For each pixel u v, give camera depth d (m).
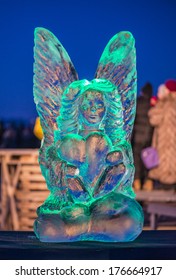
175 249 3.34
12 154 6.33
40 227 3.50
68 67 3.66
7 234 3.77
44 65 3.64
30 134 9.66
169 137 6.06
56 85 3.63
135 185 6.34
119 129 3.60
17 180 6.38
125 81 3.65
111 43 3.66
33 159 6.29
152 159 6.08
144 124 6.27
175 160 6.08
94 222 3.48
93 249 3.30
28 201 6.34
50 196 3.58
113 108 3.59
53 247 3.35
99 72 3.67
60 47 3.66
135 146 6.33
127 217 3.48
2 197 6.45
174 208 6.01
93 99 3.56
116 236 3.48
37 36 3.65
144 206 7.12
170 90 6.07
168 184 6.21
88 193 3.53
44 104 3.62
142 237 3.66
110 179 3.52
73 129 3.59
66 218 3.48
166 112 6.05
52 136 3.61
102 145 3.55
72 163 3.54
